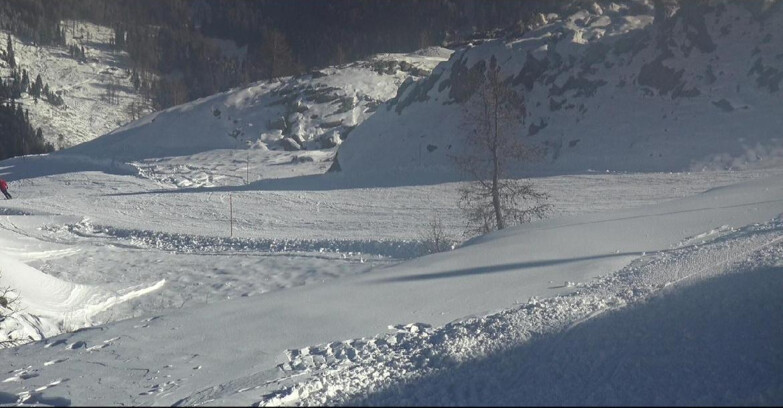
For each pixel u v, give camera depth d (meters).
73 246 39.69
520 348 8.38
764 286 9.76
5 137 147.25
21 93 188.25
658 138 54.34
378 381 7.76
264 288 28.83
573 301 10.28
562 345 8.33
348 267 31.69
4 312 16.98
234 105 102.50
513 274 12.87
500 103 31.30
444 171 58.12
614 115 58.78
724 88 57.09
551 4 96.31
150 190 66.62
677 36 62.59
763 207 17.48
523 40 70.12
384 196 51.75
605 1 74.44
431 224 37.81
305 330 10.04
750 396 6.41
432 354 8.44
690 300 9.59
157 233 42.97
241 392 7.61
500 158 31.00
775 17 60.94
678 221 16.84
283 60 132.00
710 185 43.78
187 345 9.62
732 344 7.73
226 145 92.75
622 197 42.72
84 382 8.30
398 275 13.73
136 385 8.13
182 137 96.69
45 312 20.91
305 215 47.28
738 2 62.97
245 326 10.41
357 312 10.86
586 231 16.73
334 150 87.44
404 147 64.75
